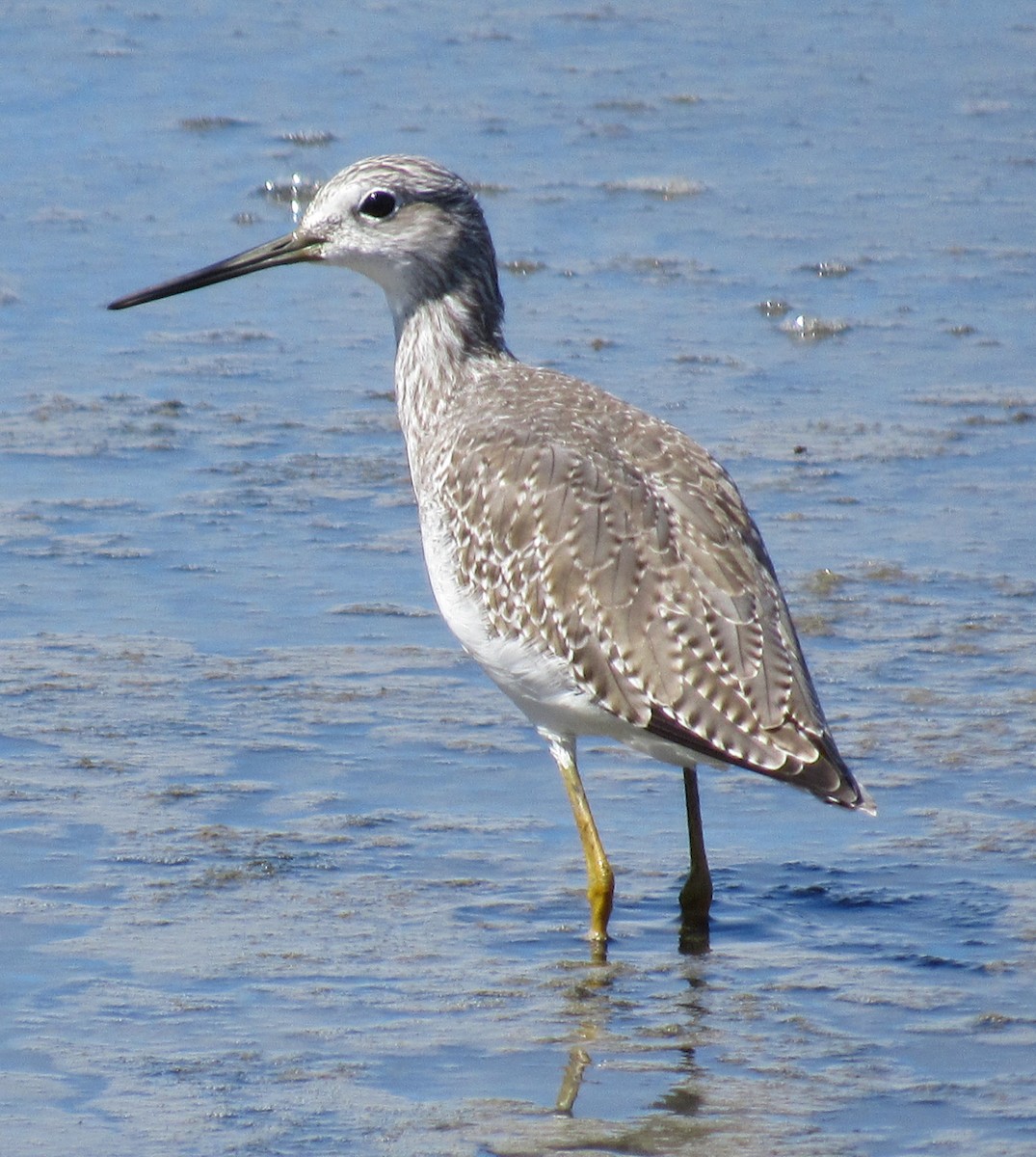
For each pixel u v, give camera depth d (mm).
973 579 14680
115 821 11250
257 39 29500
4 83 26969
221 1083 8875
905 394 18281
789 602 14297
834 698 12891
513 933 10336
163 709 12625
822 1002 9711
